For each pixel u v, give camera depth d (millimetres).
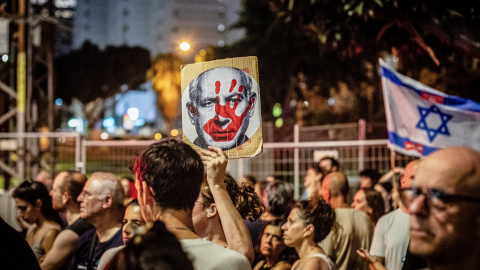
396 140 5566
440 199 1792
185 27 80438
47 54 13477
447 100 5551
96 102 41875
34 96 12633
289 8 7434
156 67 42812
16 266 2611
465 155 1816
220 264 2365
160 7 90938
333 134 9547
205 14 81312
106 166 9867
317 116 26453
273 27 20969
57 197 5297
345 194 5574
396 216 4441
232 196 3490
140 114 68438
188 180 2447
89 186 4430
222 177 2850
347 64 20156
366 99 24156
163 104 43375
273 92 22328
